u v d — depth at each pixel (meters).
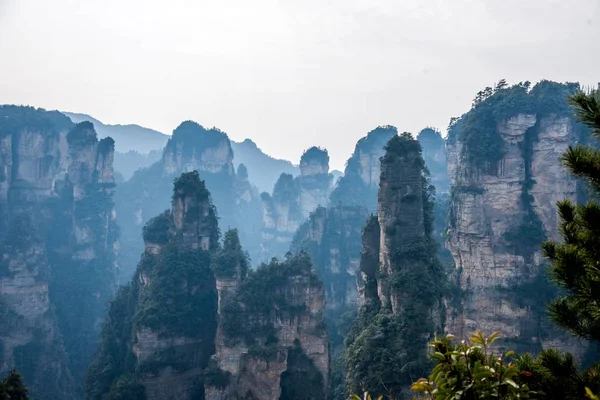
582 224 21.27
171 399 82.06
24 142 172.50
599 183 20.33
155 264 93.81
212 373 75.94
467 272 96.56
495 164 95.75
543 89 97.88
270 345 75.88
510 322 90.81
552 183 94.00
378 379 59.66
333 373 95.81
